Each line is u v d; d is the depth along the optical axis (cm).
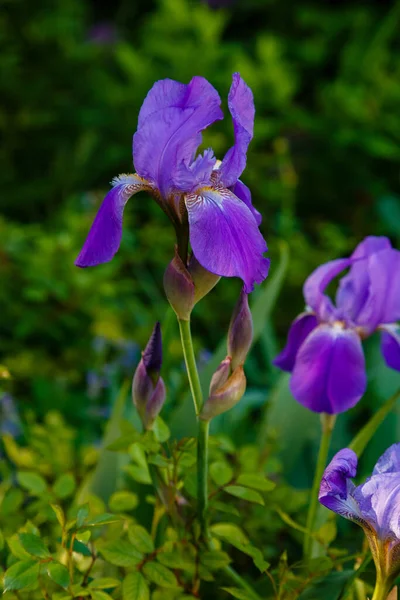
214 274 63
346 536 78
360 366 72
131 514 78
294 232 148
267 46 165
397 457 63
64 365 120
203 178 63
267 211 159
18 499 73
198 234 61
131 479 79
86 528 65
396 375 98
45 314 122
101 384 112
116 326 115
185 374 97
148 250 141
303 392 71
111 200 63
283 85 163
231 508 69
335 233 143
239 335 65
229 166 63
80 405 110
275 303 141
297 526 70
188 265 64
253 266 61
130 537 67
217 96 63
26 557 64
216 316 137
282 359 76
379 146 160
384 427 91
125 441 69
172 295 63
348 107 164
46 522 78
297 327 76
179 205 63
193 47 165
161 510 71
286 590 69
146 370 68
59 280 120
